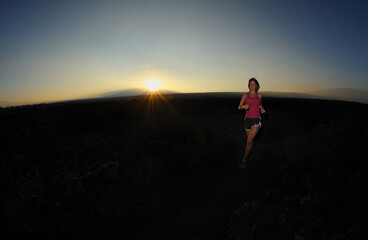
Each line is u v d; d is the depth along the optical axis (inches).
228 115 411.8
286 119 321.7
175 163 207.5
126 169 178.5
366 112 242.2
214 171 202.7
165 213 145.9
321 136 222.1
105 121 323.9
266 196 154.6
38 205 133.0
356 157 169.0
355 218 104.7
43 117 279.3
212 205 152.3
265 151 228.5
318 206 124.9
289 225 113.7
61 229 122.3
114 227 130.4
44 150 196.1
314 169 167.3
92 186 153.6
